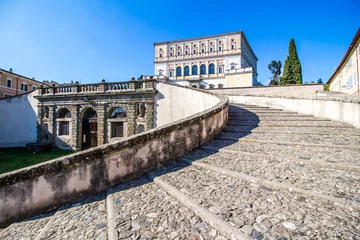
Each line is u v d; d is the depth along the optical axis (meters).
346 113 6.52
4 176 2.83
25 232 2.55
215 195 2.64
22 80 39.22
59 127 20.14
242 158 4.08
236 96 14.66
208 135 5.73
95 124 19.23
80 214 2.73
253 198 2.49
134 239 1.96
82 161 3.29
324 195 2.31
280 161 3.73
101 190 3.43
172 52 55.78
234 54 48.94
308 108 8.83
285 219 2.00
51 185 3.07
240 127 7.08
